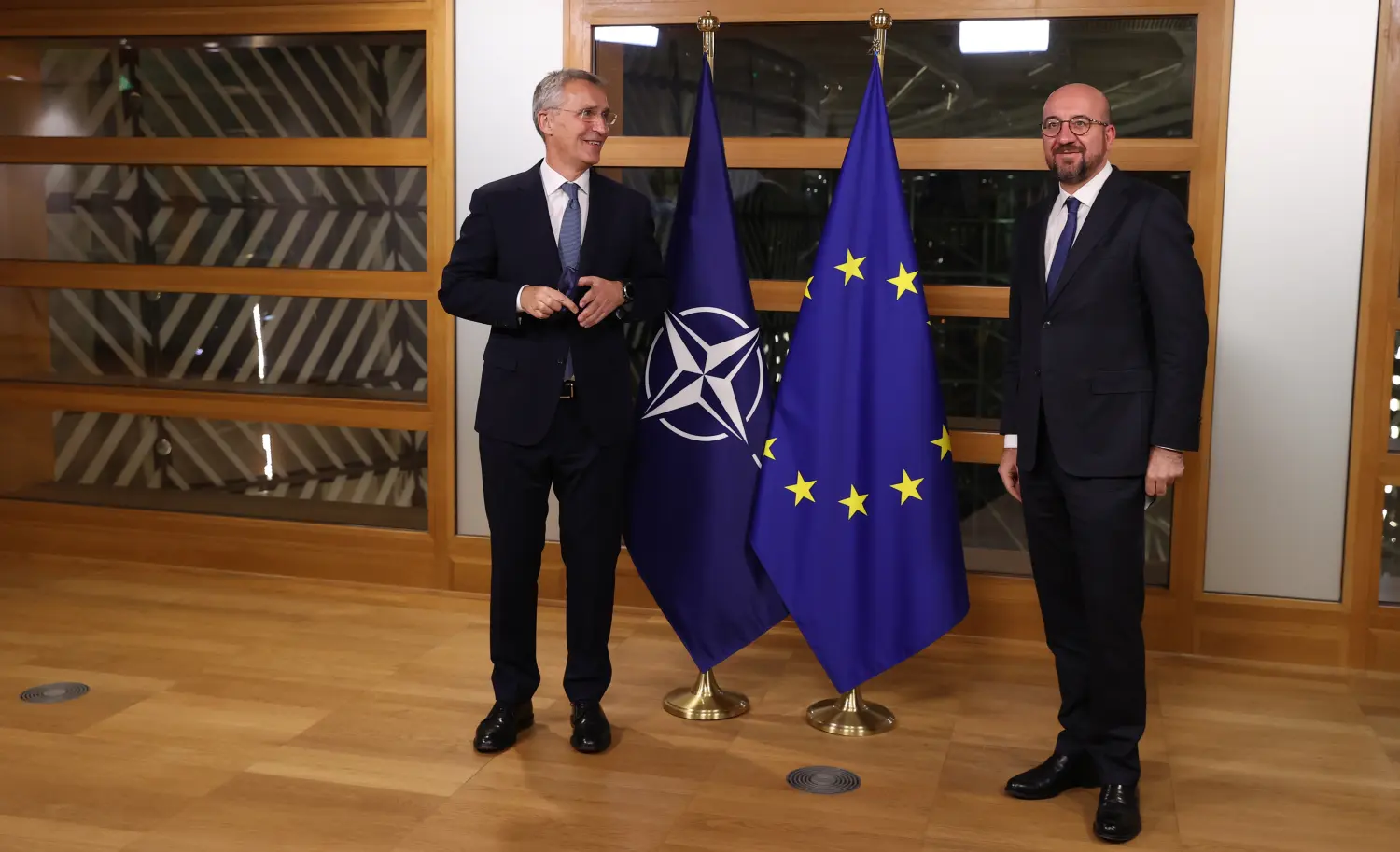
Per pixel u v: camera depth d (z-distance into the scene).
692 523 3.27
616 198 2.98
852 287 3.16
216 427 4.58
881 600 3.17
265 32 4.32
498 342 2.89
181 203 4.51
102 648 3.67
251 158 4.40
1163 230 2.49
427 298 4.27
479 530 4.31
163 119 4.49
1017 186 3.79
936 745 3.03
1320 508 3.66
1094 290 2.54
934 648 3.81
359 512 4.47
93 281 4.61
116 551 4.68
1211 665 3.68
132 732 3.03
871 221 3.18
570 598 3.00
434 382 4.28
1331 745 3.05
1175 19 3.62
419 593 4.33
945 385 3.94
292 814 2.59
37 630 3.83
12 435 4.77
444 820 2.57
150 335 4.60
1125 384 2.53
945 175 3.84
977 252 3.85
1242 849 2.49
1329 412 3.62
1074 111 2.53
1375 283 3.53
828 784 2.79
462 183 4.19
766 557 3.16
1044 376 2.60
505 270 2.88
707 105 3.29
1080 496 2.55
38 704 3.21
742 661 3.68
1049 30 3.72
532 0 4.06
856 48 3.86
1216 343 3.67
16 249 4.68
